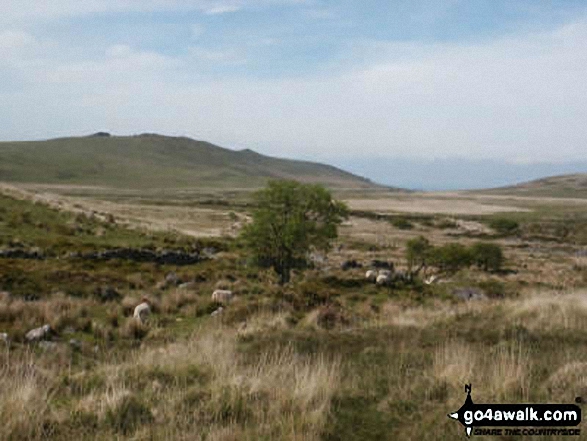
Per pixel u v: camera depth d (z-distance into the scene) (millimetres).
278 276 28766
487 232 92438
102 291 18391
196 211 96812
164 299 17578
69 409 6145
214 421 5758
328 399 6152
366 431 5465
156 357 8812
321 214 30000
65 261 25469
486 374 6977
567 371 6645
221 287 21812
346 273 33250
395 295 23453
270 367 7602
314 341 10055
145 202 131000
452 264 37406
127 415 5832
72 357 10258
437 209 154750
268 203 29359
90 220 42344
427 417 5664
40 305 14719
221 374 7223
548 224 107250
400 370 7578
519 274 38438
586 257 56969
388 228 94062
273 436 5281
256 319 13742
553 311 11844
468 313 12969
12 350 10391
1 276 17984
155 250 34094
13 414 5547
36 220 37156
